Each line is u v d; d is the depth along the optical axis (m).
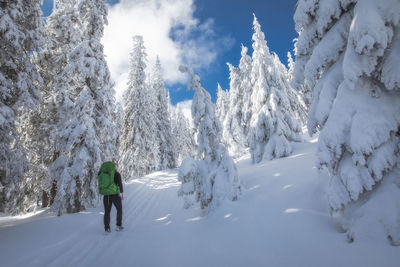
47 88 11.87
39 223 6.75
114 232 5.96
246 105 24.38
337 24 4.34
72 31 12.23
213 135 7.52
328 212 4.21
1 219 11.61
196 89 7.84
